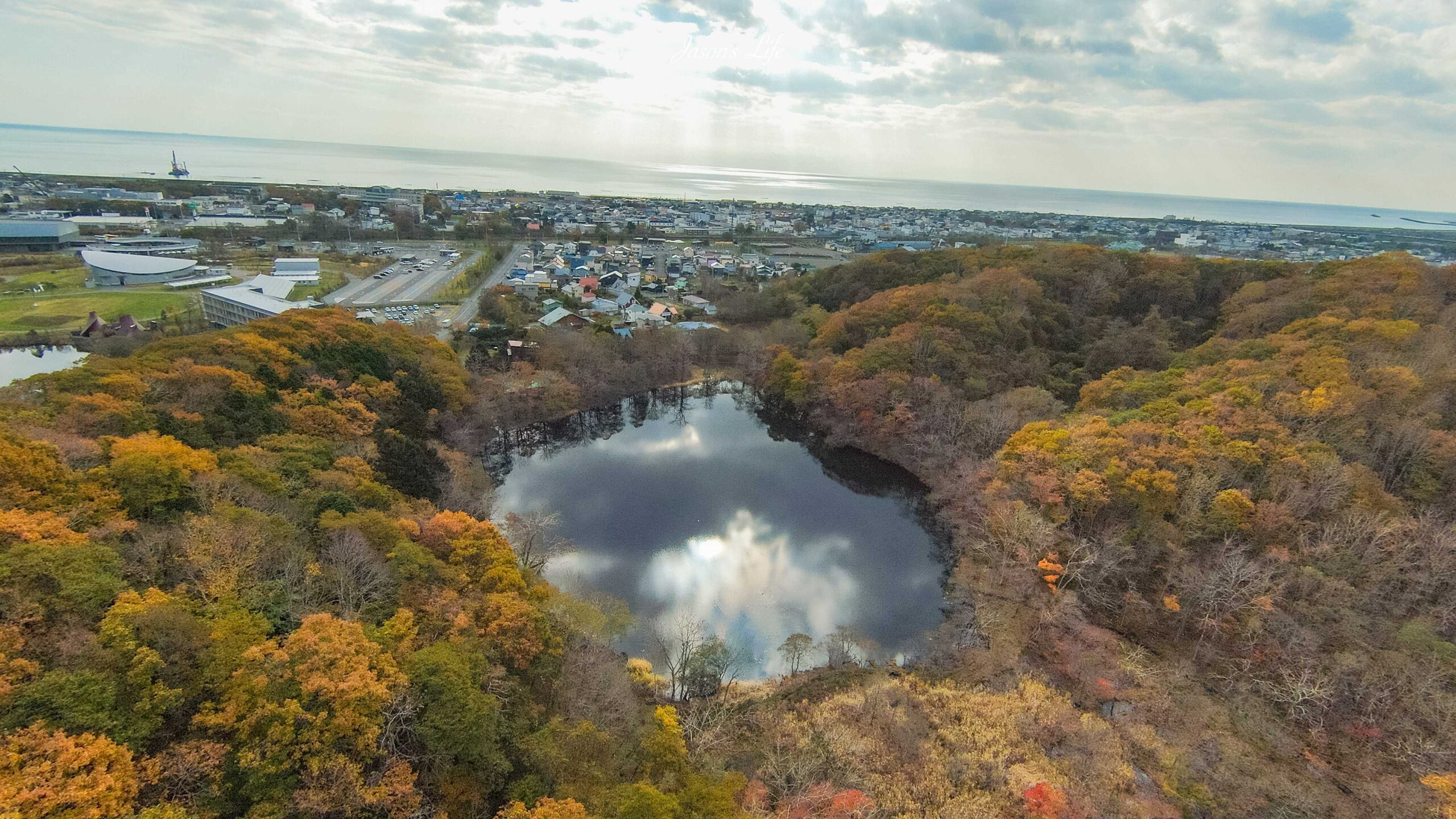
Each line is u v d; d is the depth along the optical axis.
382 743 32.53
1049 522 64.12
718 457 99.38
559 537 74.25
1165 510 60.03
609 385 110.50
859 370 98.31
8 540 33.47
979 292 116.38
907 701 51.19
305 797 28.69
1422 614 50.81
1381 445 62.66
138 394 57.81
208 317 138.88
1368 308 91.50
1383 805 40.97
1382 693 46.06
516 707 39.94
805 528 80.00
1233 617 54.81
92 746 25.69
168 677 31.22
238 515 42.94
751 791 41.53
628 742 41.66
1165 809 42.03
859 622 63.59
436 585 45.12
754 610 64.81
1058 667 54.66
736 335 129.00
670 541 75.56
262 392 65.69
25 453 40.41
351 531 45.53
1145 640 56.12
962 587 66.00
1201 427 65.88
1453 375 67.38
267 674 31.98
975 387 92.50
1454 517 56.19
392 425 75.38
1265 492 59.38
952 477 82.06
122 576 35.88
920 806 42.16
